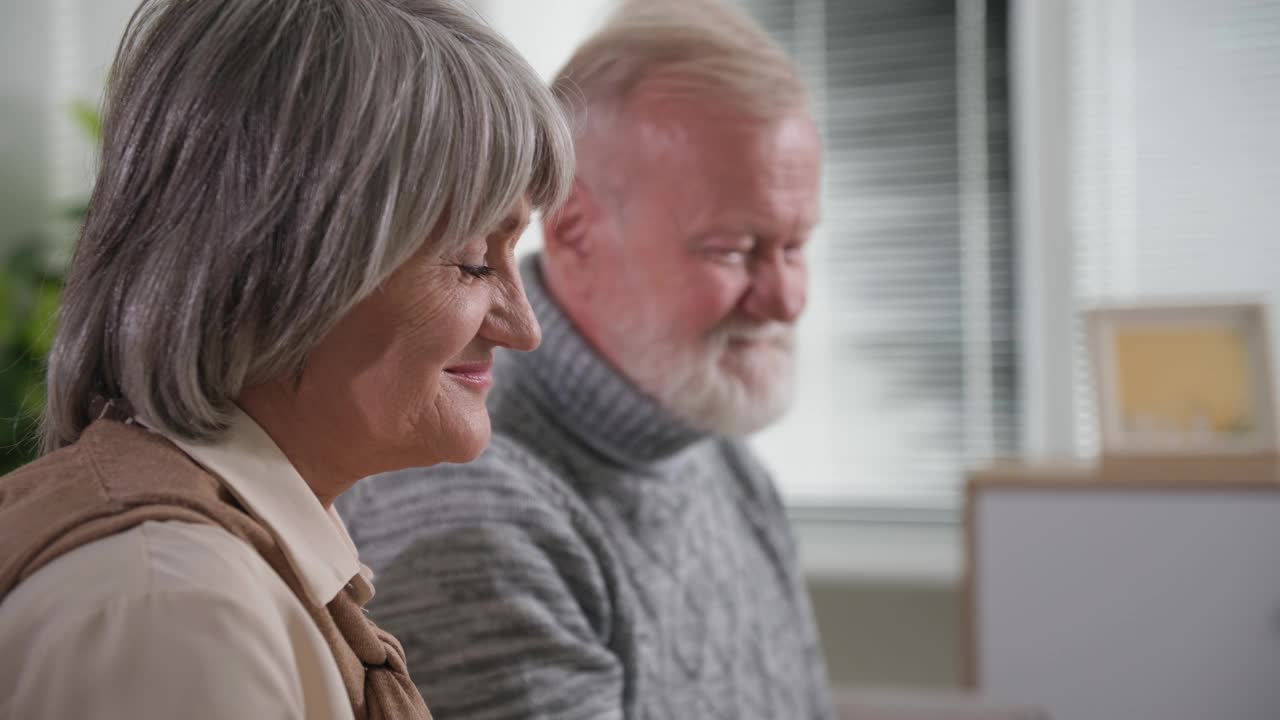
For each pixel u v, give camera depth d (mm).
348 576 553
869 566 2480
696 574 1146
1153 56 2541
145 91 528
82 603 438
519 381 1062
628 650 1013
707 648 1139
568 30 2604
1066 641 1957
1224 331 2045
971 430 2625
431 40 530
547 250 1074
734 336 1058
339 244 501
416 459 569
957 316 2639
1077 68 2588
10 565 458
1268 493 1900
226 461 521
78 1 2912
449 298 544
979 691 1979
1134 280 2545
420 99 512
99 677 428
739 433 1086
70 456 513
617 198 1036
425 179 511
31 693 427
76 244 549
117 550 456
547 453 1046
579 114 1040
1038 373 2594
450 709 865
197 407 512
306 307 506
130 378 515
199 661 441
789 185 1035
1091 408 2570
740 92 1019
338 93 504
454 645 875
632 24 1060
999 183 2635
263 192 500
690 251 1029
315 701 511
